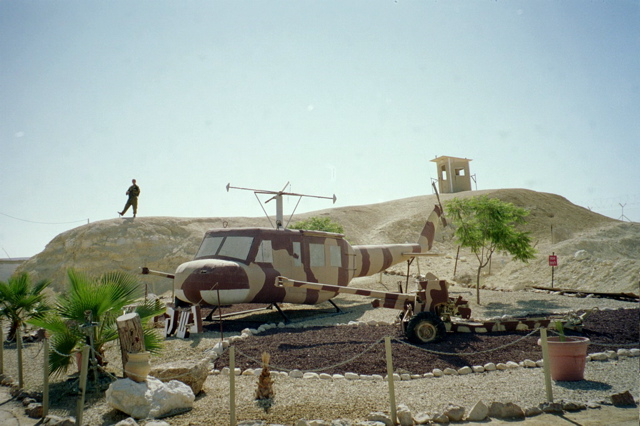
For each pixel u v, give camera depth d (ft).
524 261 66.03
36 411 22.95
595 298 60.59
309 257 51.52
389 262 62.95
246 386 25.71
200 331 40.55
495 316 49.19
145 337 28.14
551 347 25.82
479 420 20.10
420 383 25.67
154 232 107.14
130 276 30.60
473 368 27.96
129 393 22.04
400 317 42.93
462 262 106.11
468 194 175.63
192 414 21.66
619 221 171.42
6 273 121.70
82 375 21.57
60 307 28.09
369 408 21.49
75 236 104.27
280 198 55.31
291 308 57.47
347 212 171.63
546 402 21.31
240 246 48.16
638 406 21.24
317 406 21.91
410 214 165.17
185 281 45.85
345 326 42.19
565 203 186.39
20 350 28.40
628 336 35.17
